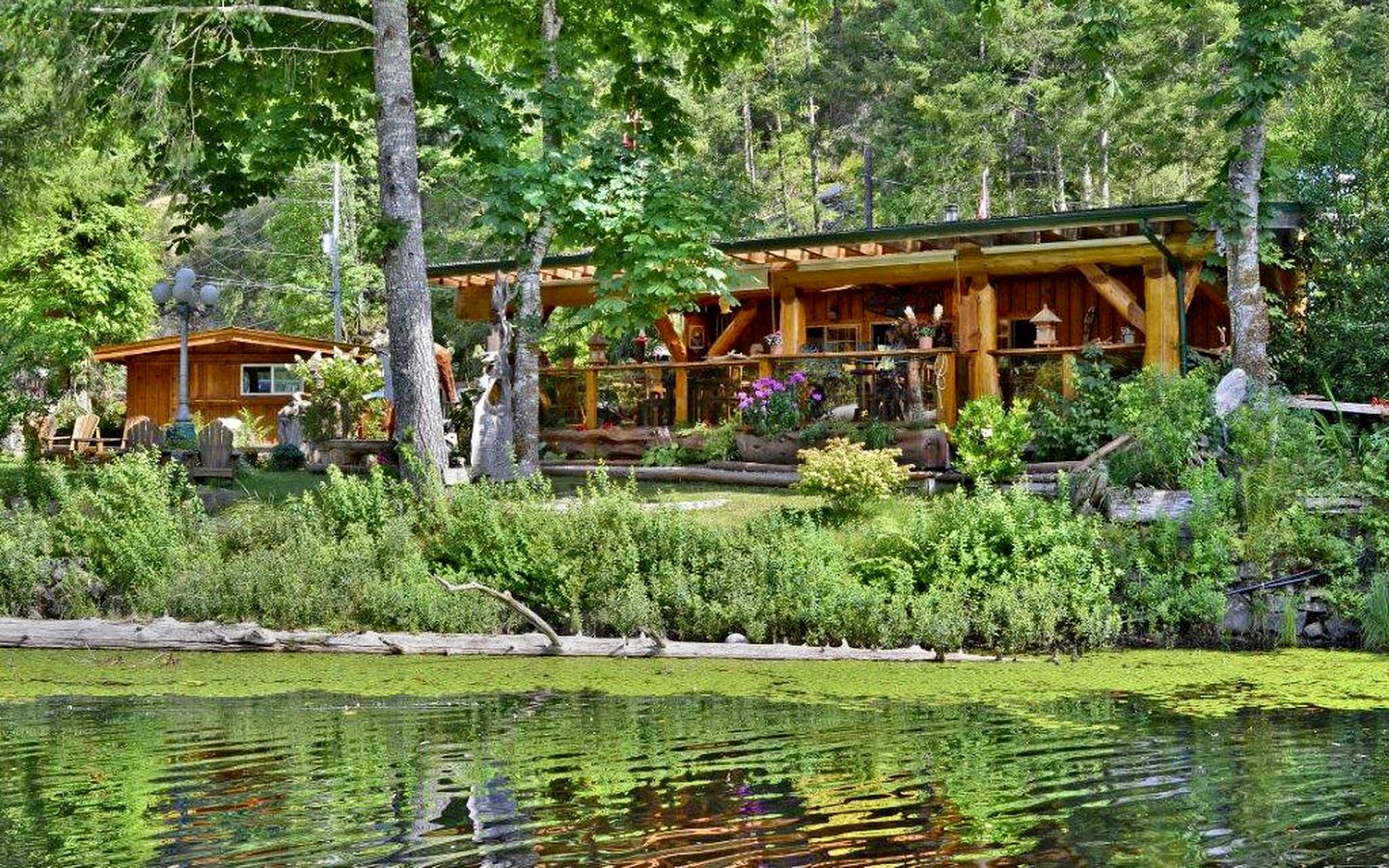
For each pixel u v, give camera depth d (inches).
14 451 1179.3
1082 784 301.7
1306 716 385.1
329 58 831.7
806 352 912.9
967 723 376.8
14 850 257.4
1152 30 1679.4
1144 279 833.5
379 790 301.3
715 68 909.8
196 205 829.8
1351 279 762.2
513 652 518.6
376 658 515.2
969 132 1727.4
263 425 1330.0
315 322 1845.5
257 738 362.3
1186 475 576.4
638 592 532.7
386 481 662.5
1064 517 564.1
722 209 799.7
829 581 527.2
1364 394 738.8
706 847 256.2
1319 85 955.3
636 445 864.9
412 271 706.8
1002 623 520.7
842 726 374.0
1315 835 260.2
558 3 862.5
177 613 567.2
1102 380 740.0
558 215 764.6
